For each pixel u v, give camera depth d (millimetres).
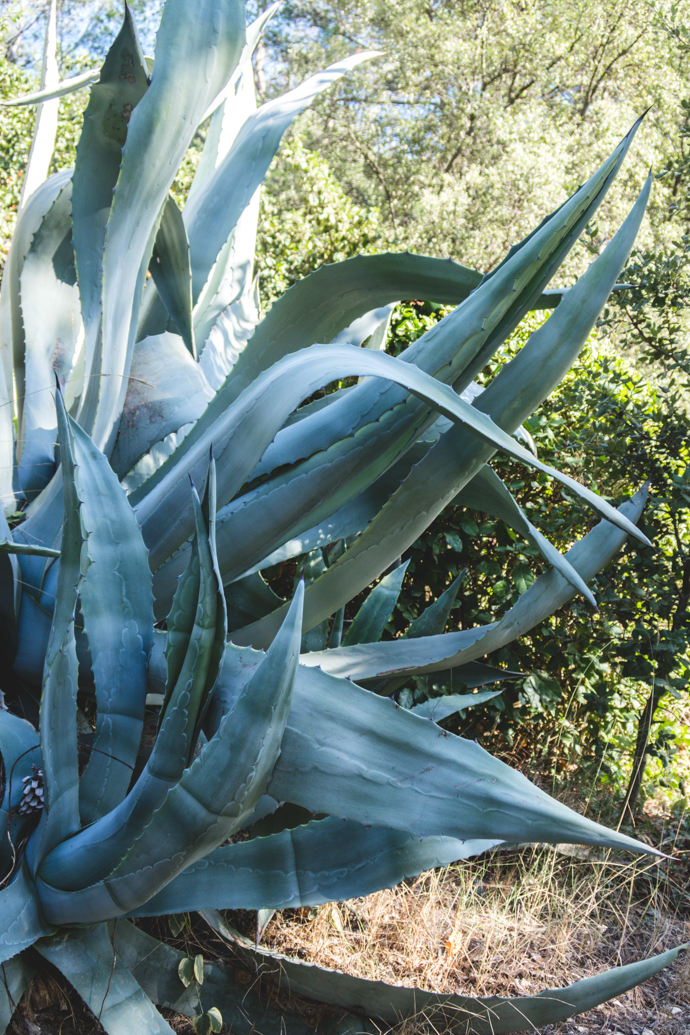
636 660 3188
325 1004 1947
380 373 1776
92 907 1643
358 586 2236
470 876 2689
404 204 18438
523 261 1902
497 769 1540
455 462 2084
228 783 1424
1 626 2191
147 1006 1703
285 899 1852
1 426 2547
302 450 2025
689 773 3617
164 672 1907
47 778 1702
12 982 1708
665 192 11812
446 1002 1864
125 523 1864
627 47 16703
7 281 2752
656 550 3252
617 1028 2203
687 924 2641
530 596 2309
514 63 17016
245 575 2193
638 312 3469
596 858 2791
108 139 2227
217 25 2070
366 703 1595
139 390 2541
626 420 3348
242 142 2758
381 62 18062
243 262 3160
